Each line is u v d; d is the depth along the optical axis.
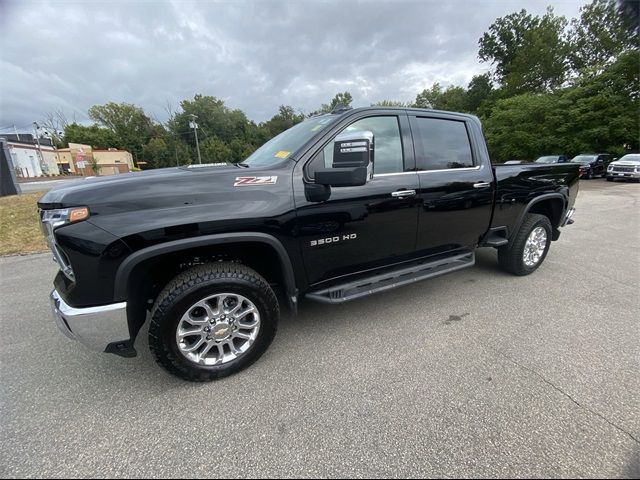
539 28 33.53
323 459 1.67
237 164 2.86
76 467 1.67
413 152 2.95
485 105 37.56
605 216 8.36
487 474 1.57
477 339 2.73
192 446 1.78
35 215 8.68
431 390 2.14
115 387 2.27
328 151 2.54
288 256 2.40
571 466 1.60
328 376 2.31
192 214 2.06
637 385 2.14
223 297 2.22
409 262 3.17
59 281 2.22
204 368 2.25
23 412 2.05
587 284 3.85
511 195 3.65
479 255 5.02
